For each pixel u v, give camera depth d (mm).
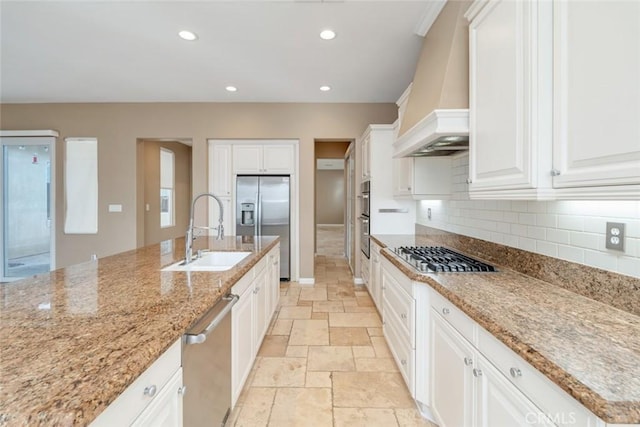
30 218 4676
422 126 2023
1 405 581
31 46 2955
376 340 2760
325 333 2908
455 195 2660
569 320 1064
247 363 1986
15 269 4691
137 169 4648
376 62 3271
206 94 4277
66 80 3789
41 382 653
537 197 1157
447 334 1452
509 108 1322
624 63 852
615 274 1190
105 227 4613
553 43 1121
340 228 12773
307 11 2404
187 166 7230
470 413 1216
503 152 1369
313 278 4664
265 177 4719
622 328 1001
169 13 2439
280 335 2861
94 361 742
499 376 1031
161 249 2469
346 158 6250
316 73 3572
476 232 2279
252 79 3730
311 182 4652
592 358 813
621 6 858
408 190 2984
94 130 4582
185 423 1087
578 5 1015
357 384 2098
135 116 4574
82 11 2412
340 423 1730
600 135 933
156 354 827
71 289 1334
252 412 1820
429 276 1684
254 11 2408
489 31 1497
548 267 1544
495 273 1752
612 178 895
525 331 976
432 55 2307
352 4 2305
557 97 1106
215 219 4734
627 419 622
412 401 1920
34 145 4609
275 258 3156
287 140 4719
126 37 2791
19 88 4043
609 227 1212
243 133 4605
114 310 1083
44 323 965
